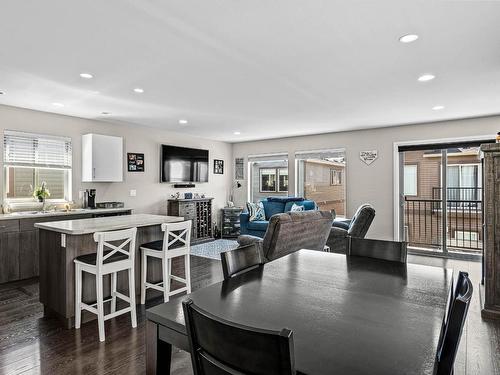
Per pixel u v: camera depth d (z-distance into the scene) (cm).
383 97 413
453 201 606
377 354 96
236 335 87
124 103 445
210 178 787
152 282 374
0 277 404
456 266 512
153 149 657
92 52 276
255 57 287
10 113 464
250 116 526
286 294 148
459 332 93
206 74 329
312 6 205
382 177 622
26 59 290
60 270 293
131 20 222
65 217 471
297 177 743
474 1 198
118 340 263
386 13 213
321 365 90
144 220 361
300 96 408
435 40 253
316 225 409
